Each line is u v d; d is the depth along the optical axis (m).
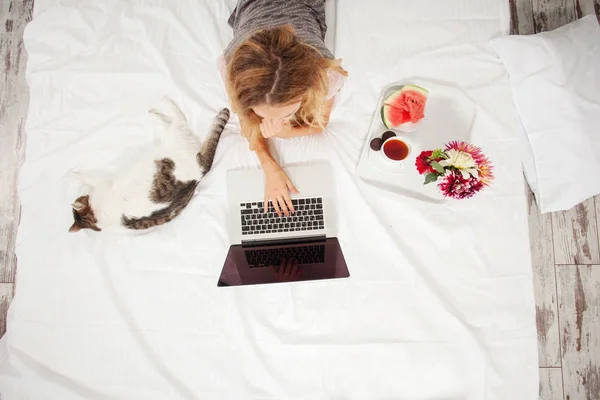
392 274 1.40
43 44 1.49
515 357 1.36
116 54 1.48
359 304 1.39
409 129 1.38
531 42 1.41
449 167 1.25
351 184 1.42
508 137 1.43
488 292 1.39
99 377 1.36
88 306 1.39
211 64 1.48
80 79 1.47
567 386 1.48
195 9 1.49
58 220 1.42
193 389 1.36
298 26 1.21
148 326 1.39
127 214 1.36
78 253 1.40
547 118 1.39
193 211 1.42
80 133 1.46
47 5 1.50
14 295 1.42
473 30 1.48
